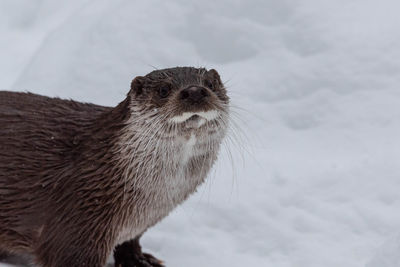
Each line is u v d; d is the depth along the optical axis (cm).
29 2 2838
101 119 1447
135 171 1394
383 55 2211
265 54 2298
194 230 1748
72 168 1414
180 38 2342
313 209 1781
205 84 1415
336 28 2302
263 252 1670
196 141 1384
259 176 1897
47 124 1473
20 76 2327
